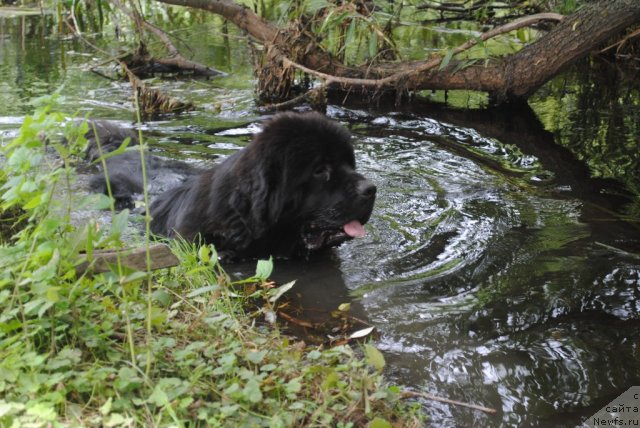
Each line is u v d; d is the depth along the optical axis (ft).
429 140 11.76
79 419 4.71
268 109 13.16
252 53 14.73
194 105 13.20
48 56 16.62
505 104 14.01
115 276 5.33
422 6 16.07
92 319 5.55
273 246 7.97
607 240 8.29
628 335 6.55
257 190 7.59
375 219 8.80
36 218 5.86
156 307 5.74
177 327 5.76
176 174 9.52
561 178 10.18
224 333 5.85
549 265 7.73
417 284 7.39
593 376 6.01
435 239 8.32
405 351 6.29
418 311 6.89
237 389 5.00
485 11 15.79
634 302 7.06
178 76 15.46
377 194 9.48
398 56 15.23
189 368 5.35
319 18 13.93
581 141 11.80
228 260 7.92
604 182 10.05
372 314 6.86
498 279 7.47
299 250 8.10
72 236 5.43
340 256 8.00
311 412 5.14
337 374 5.41
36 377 4.82
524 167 10.62
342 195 7.67
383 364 5.25
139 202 8.79
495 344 6.40
